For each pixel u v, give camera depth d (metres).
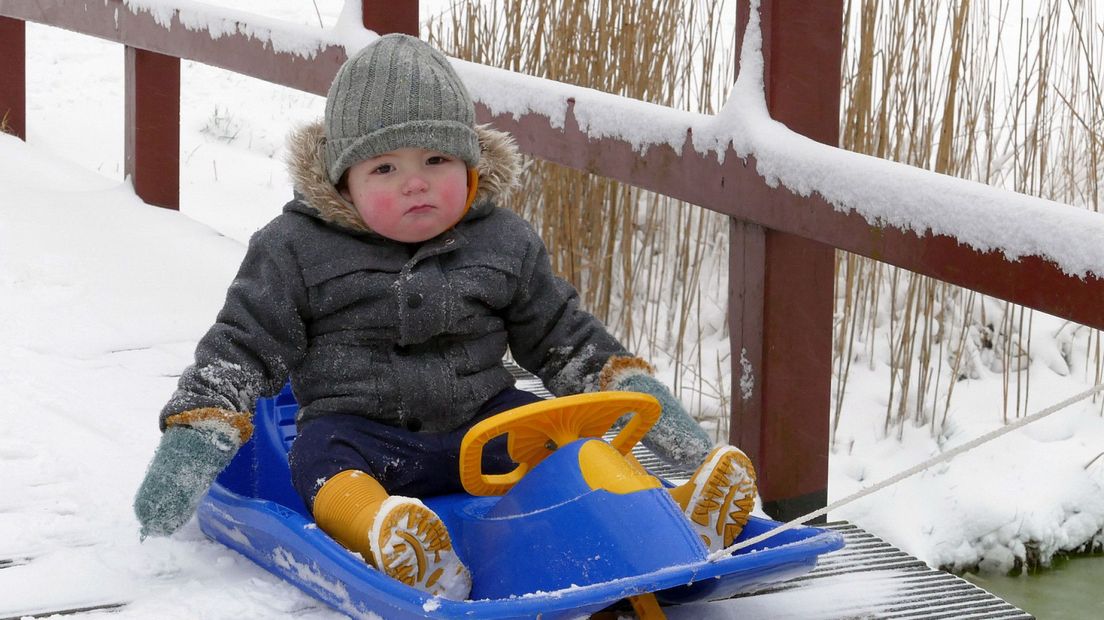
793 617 2.43
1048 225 2.38
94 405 3.42
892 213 2.69
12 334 3.96
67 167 6.23
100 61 9.30
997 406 4.63
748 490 2.27
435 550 2.18
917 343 4.94
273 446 2.75
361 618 2.19
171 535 2.58
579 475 2.18
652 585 1.98
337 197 2.58
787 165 2.93
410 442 2.51
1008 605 2.52
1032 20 7.45
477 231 2.70
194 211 6.89
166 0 5.47
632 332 5.03
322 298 2.55
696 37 6.73
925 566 2.73
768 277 3.08
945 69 4.68
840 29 3.08
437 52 2.61
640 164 3.36
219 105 8.73
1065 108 5.52
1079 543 4.16
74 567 2.49
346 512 2.28
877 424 4.51
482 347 2.67
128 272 4.66
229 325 2.51
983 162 5.06
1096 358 4.70
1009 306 4.94
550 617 1.98
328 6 9.85
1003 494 4.16
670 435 2.54
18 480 2.91
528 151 3.78
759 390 3.14
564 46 4.82
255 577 2.46
